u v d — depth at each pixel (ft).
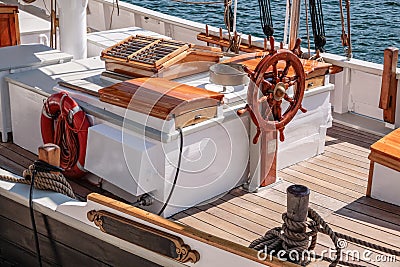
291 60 12.51
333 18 44.29
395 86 15.85
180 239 8.45
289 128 13.97
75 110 12.46
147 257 8.96
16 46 16.16
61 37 16.79
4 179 10.73
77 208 9.59
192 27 19.16
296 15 15.80
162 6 48.19
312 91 14.16
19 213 10.59
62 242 10.12
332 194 13.21
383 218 12.32
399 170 12.46
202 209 12.26
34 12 23.15
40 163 10.30
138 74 13.02
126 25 21.72
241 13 44.68
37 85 13.70
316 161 14.70
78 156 12.65
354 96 17.07
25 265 11.14
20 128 14.35
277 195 12.98
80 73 14.47
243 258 7.95
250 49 17.17
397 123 16.15
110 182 12.03
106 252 9.53
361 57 38.78
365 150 15.31
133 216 8.90
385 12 45.70
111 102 12.20
